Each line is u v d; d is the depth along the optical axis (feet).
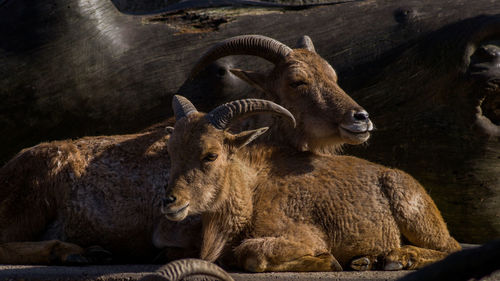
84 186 77.51
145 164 78.02
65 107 102.47
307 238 68.49
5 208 76.33
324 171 74.54
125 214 76.79
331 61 104.47
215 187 67.26
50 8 100.78
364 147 101.71
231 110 67.72
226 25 107.76
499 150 98.17
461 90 97.40
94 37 102.99
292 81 80.79
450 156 100.01
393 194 72.13
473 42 97.96
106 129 105.60
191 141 66.54
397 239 71.77
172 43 106.01
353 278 62.49
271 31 107.14
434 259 69.15
